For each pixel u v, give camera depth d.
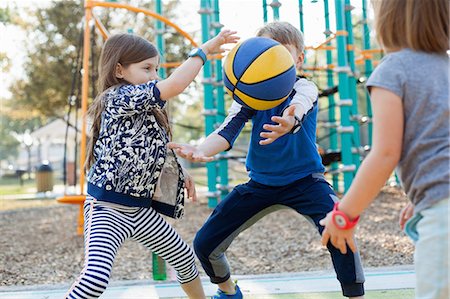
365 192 1.69
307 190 2.57
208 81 7.06
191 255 2.64
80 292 2.22
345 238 1.75
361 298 2.41
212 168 7.51
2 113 21.66
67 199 5.51
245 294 3.30
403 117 1.69
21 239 6.12
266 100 2.39
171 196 2.61
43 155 38.34
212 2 7.55
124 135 2.47
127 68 2.64
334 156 7.32
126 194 2.45
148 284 3.63
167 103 2.72
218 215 2.73
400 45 1.78
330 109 8.57
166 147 2.58
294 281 3.59
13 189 19.14
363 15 8.03
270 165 2.63
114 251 2.36
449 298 1.59
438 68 1.72
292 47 2.75
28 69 15.02
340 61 6.86
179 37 14.05
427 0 1.72
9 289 3.66
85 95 5.47
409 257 4.35
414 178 1.67
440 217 1.60
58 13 14.57
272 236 5.54
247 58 2.40
